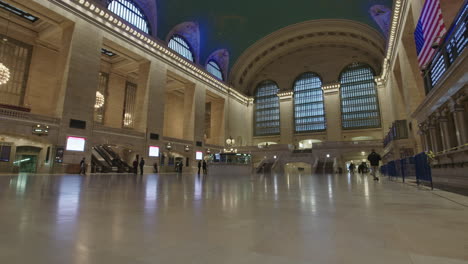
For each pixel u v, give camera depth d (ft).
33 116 53.42
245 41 122.01
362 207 10.23
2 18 65.87
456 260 4.26
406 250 4.84
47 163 55.62
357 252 4.74
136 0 82.17
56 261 4.18
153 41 82.23
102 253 4.63
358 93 120.26
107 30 70.23
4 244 5.07
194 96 102.12
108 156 74.02
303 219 7.81
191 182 28.73
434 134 30.60
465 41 21.67
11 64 68.18
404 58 59.16
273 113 138.41
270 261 4.27
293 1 102.12
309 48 134.10
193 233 6.10
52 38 72.64
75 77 61.36
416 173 24.25
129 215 8.32
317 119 126.93
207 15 99.96
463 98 20.83
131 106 99.71
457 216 8.31
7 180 28.27
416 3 45.52
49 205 10.23
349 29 109.60
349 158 102.94
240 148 115.44
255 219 7.79
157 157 81.97
